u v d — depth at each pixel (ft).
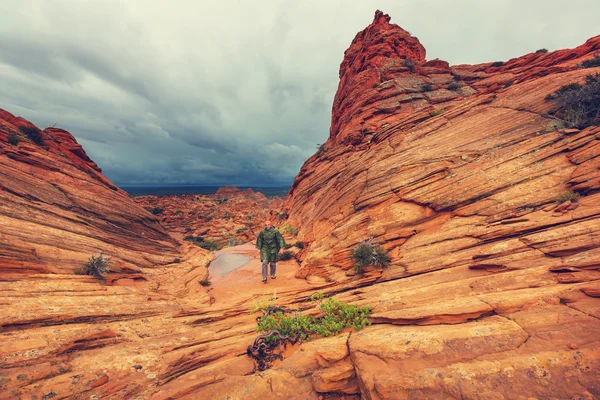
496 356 13.44
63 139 65.62
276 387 16.06
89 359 18.56
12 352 16.92
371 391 13.75
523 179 31.24
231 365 18.90
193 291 39.60
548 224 24.23
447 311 17.54
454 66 103.86
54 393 14.69
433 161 40.09
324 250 40.24
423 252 30.45
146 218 66.03
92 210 52.34
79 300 25.94
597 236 19.95
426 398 12.57
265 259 38.88
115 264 38.24
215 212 283.59
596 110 33.47
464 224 31.09
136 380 17.04
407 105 84.43
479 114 45.39
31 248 30.89
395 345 15.96
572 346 12.73
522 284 18.92
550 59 74.43
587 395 10.67
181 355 19.95
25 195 41.27
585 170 27.96
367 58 113.19
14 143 51.01
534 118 37.96
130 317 26.30
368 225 38.22
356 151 75.46
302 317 23.47
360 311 22.35
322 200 63.77
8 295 23.08
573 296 15.69
